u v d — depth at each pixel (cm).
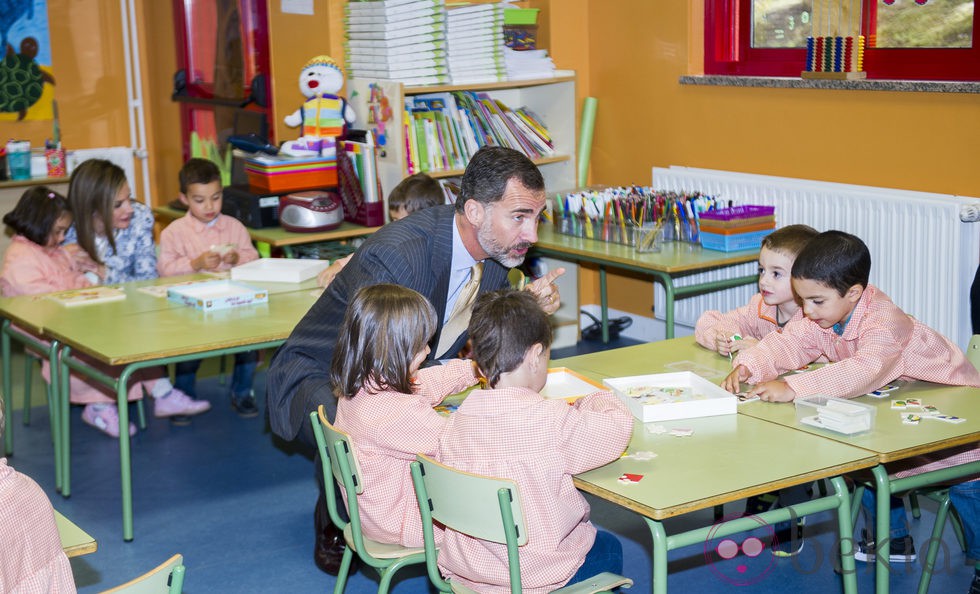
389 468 236
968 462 250
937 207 384
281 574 308
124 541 330
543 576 208
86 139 558
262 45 483
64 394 356
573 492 210
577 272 539
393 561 233
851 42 420
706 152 491
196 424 441
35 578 169
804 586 288
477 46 488
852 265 248
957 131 387
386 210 474
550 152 530
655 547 192
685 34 489
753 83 458
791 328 275
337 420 249
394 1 459
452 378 255
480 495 200
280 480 380
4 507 165
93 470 391
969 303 387
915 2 405
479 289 277
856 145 423
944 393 253
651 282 535
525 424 206
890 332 252
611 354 298
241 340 321
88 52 550
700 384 256
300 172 465
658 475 205
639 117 523
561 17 533
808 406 239
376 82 469
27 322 348
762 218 427
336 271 385
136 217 437
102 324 341
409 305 234
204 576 307
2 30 524
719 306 486
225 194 480
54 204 402
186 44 537
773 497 303
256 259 445
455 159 493
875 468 223
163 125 568
